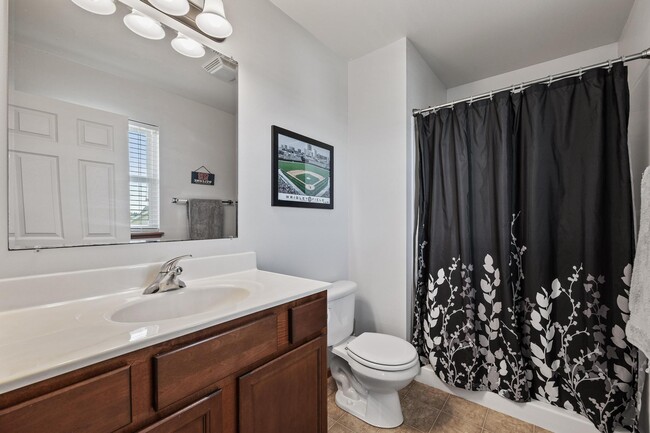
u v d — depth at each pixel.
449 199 1.81
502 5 1.65
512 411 1.55
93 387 0.57
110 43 1.05
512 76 2.41
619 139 1.34
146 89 1.14
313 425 1.11
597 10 1.68
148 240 1.14
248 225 1.50
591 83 1.40
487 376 1.64
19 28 0.87
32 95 0.89
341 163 2.19
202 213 1.31
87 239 0.99
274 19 1.65
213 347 0.77
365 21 1.79
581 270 1.40
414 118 2.03
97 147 1.02
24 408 0.49
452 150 1.81
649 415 1.18
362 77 2.19
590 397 1.36
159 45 1.18
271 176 1.62
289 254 1.74
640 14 1.51
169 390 0.68
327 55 2.05
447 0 1.61
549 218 1.49
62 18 0.95
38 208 0.90
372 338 1.68
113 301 0.93
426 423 1.52
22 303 0.83
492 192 1.65
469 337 1.69
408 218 1.97
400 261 1.98
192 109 1.28
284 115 1.71
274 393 0.94
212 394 0.77
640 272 1.10
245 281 1.21
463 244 1.72
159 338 0.66
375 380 1.41
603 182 1.37
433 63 2.29
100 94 1.03
